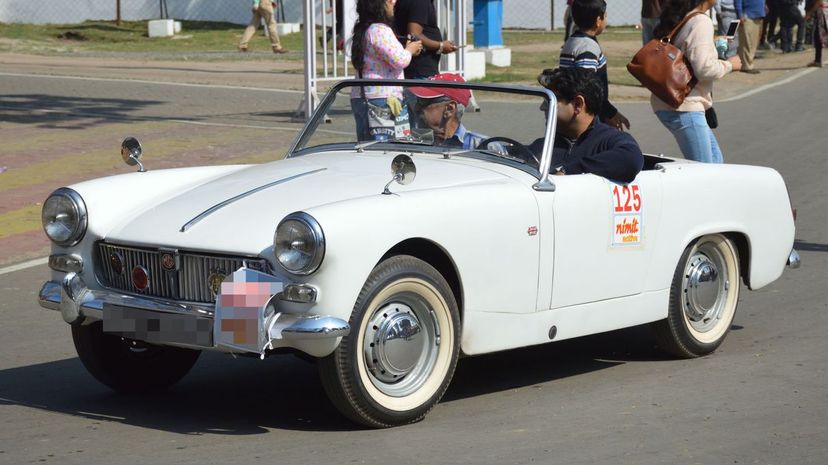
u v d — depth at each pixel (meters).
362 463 9.04
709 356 12.61
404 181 9.79
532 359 12.63
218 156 25.48
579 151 11.76
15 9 66.50
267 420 10.39
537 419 10.31
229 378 12.00
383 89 12.15
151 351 11.36
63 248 10.70
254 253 9.44
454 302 10.08
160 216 10.42
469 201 10.14
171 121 30.98
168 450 9.44
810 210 20.81
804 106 34.78
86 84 39.25
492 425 10.11
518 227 10.48
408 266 9.68
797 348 12.79
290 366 12.45
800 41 53.19
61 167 24.16
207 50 54.88
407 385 9.99
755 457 9.22
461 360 12.62
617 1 69.12
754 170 12.88
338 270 9.18
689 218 12.05
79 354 11.12
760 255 12.91
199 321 9.55
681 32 16.66
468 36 59.75
